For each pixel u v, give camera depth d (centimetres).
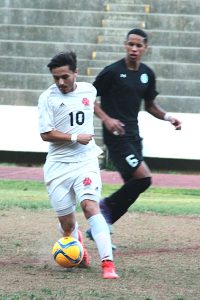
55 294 1398
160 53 5553
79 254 1672
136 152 1892
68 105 1627
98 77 1886
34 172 4416
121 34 5725
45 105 1623
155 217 2719
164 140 4616
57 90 1636
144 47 1888
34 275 1608
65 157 1634
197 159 4631
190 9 5922
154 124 4622
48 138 1620
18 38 5753
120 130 1814
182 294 1447
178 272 1697
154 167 4709
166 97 5119
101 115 1828
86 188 1611
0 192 3419
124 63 1892
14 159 4822
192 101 5103
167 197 3444
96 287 1483
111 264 1588
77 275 1617
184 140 4625
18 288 1459
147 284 1538
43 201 3075
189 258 1900
